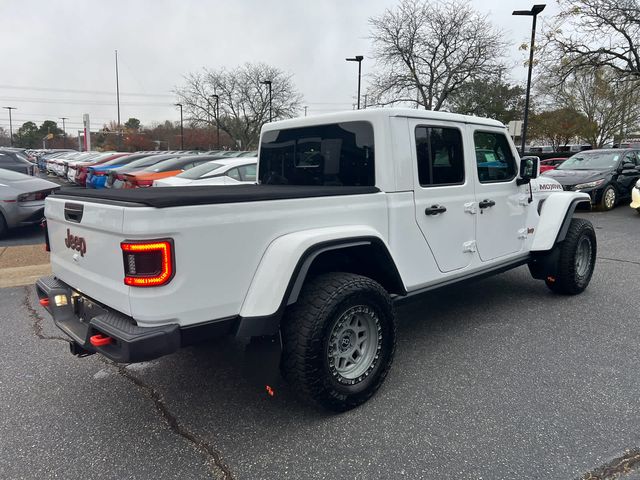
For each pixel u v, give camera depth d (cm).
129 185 1071
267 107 4103
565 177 1248
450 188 374
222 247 248
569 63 1802
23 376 352
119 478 241
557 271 498
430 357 376
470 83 3011
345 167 356
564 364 360
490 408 300
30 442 271
